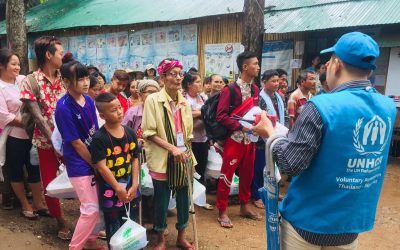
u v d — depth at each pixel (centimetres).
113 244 277
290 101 518
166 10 933
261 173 470
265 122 196
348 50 169
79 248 297
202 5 874
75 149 289
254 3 573
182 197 343
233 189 474
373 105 169
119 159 288
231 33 804
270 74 452
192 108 480
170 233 392
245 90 405
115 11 1080
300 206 180
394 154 738
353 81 172
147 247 358
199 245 367
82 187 291
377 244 378
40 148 346
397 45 633
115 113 278
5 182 410
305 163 167
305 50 778
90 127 305
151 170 330
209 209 464
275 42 809
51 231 373
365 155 168
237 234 395
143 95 409
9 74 379
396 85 681
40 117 333
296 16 717
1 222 379
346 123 163
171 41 923
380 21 596
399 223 426
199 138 483
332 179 168
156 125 319
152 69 727
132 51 1021
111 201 293
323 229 174
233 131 402
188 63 897
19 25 750
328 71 184
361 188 173
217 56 835
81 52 1163
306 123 166
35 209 405
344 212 172
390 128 175
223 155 412
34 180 396
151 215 413
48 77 345
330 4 719
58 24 1134
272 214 194
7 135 371
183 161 315
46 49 336
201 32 859
